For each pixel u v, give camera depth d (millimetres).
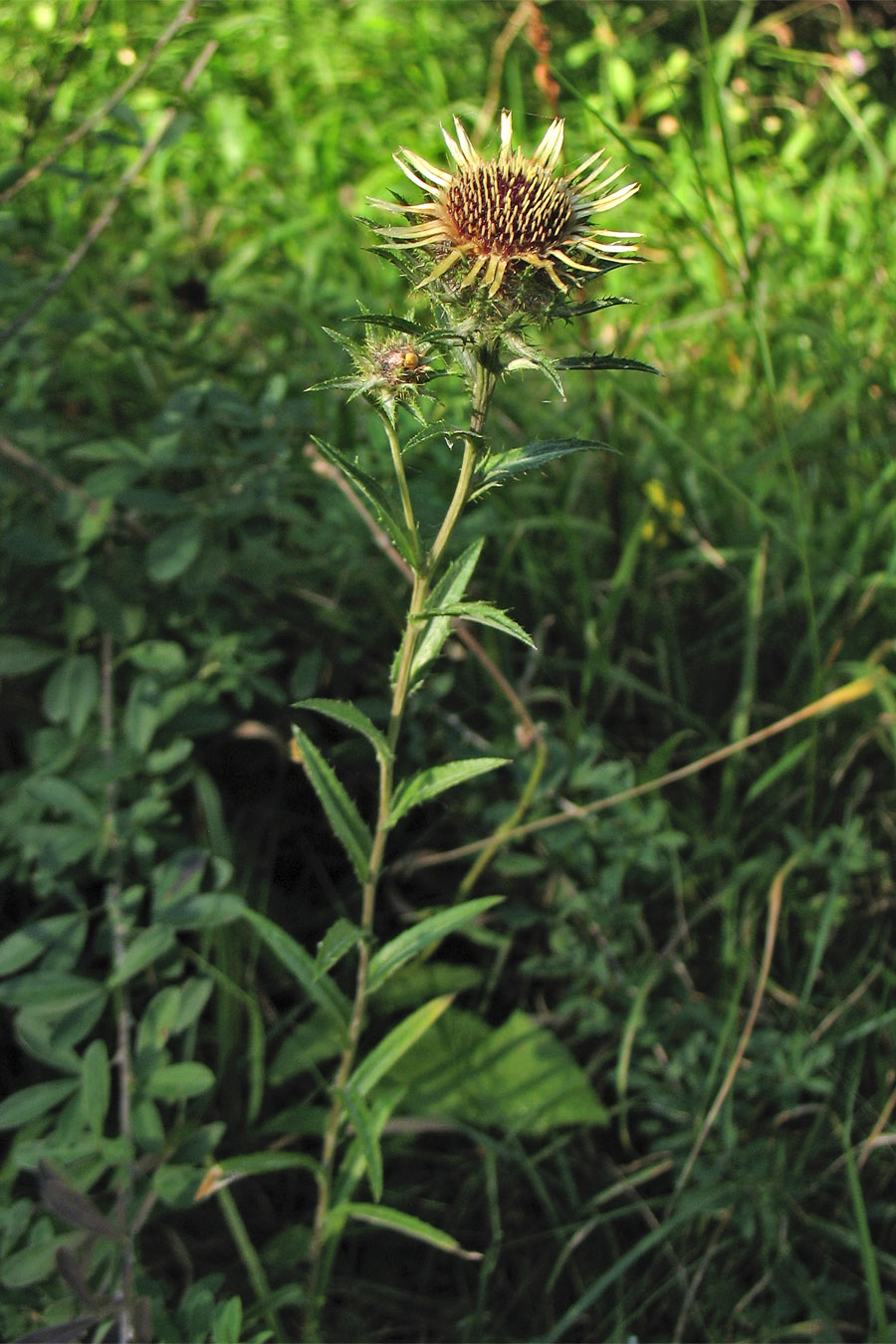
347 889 458
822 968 443
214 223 678
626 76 809
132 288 610
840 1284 396
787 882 447
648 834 435
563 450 324
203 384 447
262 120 824
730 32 929
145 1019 385
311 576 481
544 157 335
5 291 454
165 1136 386
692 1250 406
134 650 430
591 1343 397
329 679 473
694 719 475
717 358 663
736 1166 406
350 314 555
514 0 969
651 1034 424
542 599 511
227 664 436
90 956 424
